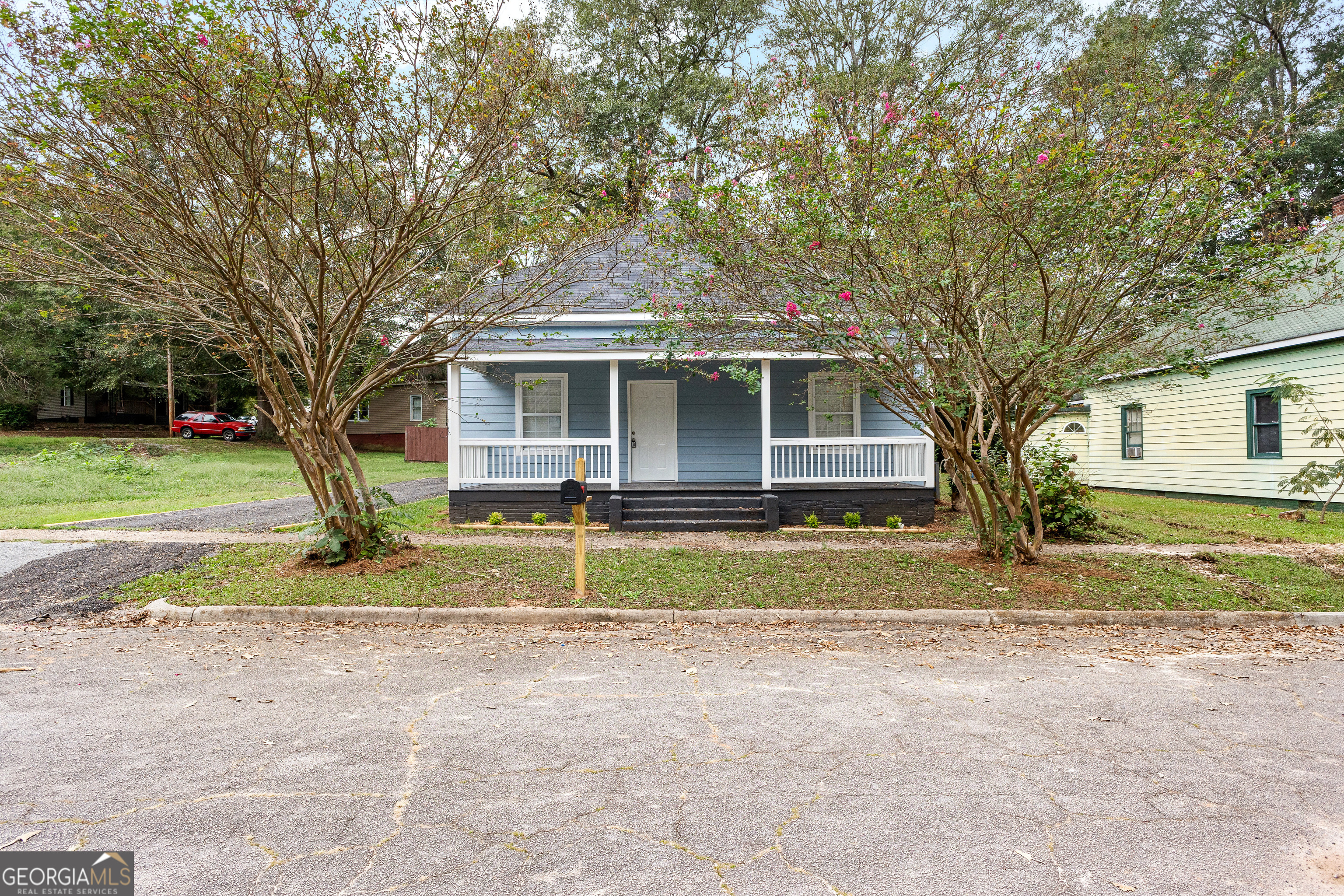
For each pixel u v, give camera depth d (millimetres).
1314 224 7113
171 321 7691
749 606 6859
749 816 2986
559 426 14562
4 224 6469
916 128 6824
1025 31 16781
